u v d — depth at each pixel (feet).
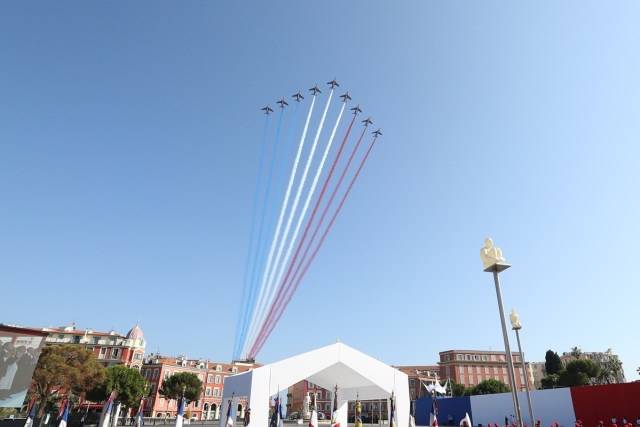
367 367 108.27
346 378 118.62
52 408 189.37
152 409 317.42
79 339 333.83
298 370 100.48
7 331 51.93
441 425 204.74
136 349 337.72
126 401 215.92
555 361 326.24
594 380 288.30
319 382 133.69
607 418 125.49
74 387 155.33
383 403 315.78
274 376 97.81
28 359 52.65
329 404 396.57
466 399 192.03
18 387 51.19
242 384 101.55
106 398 205.87
